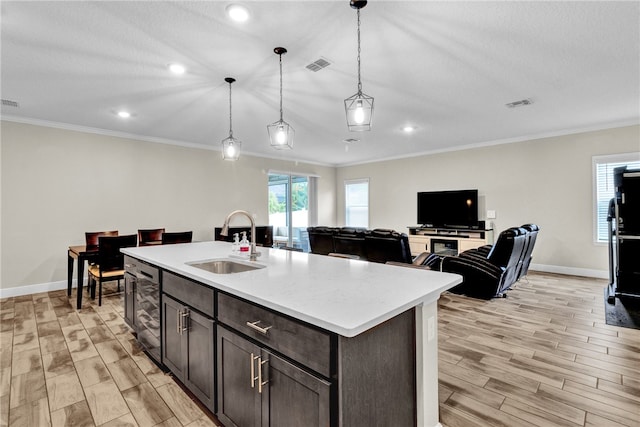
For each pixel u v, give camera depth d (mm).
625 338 2746
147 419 1771
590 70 2941
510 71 2957
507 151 5852
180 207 5766
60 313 3506
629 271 3658
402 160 7453
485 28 2250
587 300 3850
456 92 3484
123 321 3262
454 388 2025
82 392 2021
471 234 6109
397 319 1379
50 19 2098
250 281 1612
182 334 1924
